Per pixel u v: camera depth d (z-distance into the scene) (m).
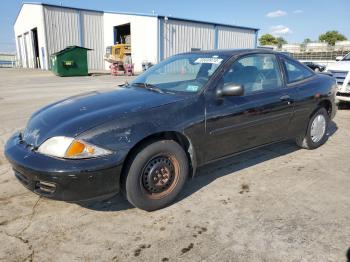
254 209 3.07
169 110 3.01
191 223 2.84
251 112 3.60
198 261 2.34
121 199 3.27
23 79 18.95
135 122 2.78
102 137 2.63
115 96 3.41
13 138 3.14
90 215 2.97
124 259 2.37
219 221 2.87
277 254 2.42
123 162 2.69
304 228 2.75
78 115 2.91
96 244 2.55
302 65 4.62
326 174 3.92
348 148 4.94
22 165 2.63
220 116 3.31
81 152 2.57
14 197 3.30
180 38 25.88
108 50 28.52
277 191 3.45
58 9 28.45
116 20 28.83
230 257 2.39
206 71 3.50
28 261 2.35
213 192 3.42
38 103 9.26
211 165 4.18
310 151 4.78
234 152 3.63
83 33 30.20
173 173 3.09
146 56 25.92
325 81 4.76
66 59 21.56
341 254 2.42
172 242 2.57
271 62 4.07
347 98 8.12
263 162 4.31
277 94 3.94
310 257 2.38
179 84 3.53
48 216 2.95
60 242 2.57
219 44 28.83
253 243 2.55
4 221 2.86
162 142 2.94
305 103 4.31
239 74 3.62
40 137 2.77
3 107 8.56
